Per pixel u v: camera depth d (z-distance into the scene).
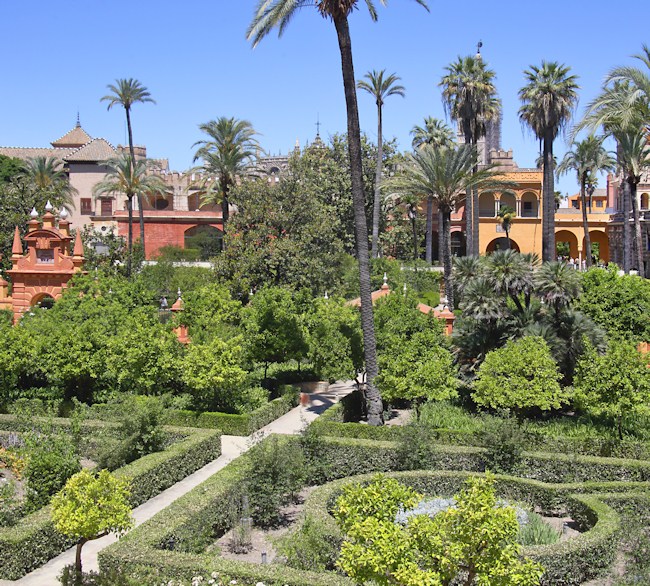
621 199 67.62
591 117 24.17
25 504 13.12
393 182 35.19
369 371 20.36
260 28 20.97
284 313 25.72
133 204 68.12
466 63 42.72
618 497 13.74
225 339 24.11
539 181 63.00
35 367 21.95
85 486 10.52
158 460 15.88
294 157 44.41
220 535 13.27
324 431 19.41
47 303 41.22
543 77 39.75
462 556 8.12
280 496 13.73
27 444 14.00
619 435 17.88
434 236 68.62
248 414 20.95
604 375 17.50
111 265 46.50
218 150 44.91
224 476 14.35
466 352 22.73
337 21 20.06
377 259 49.41
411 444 16.38
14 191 50.00
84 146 68.06
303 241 39.66
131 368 21.09
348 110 20.31
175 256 56.34
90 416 20.80
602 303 25.94
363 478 14.78
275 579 10.02
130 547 10.91
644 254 55.22
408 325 23.25
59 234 36.97
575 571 11.02
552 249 40.31
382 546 7.99
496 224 64.06
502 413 17.75
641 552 11.41
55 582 11.23
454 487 15.15
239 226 40.03
